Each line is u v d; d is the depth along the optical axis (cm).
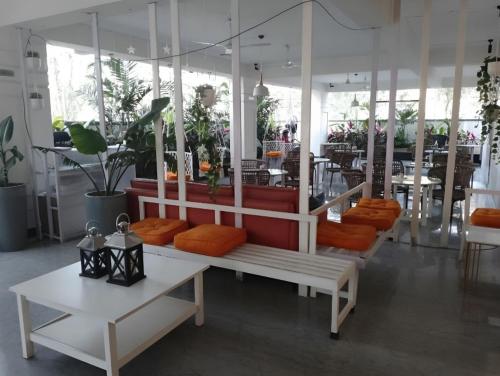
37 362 253
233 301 331
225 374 238
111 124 630
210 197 383
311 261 311
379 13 425
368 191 517
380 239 367
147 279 261
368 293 344
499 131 455
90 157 556
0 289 360
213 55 882
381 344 268
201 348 265
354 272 310
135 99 611
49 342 246
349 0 373
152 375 238
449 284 362
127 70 693
